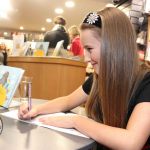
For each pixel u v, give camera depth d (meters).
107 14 1.00
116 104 0.99
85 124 0.90
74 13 7.21
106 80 0.98
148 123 0.86
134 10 3.20
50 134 0.85
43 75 2.06
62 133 0.87
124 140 0.82
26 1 6.21
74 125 0.93
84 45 1.02
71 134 0.87
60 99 1.27
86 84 1.30
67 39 2.93
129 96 0.97
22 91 1.27
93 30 0.99
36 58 2.07
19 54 2.43
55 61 2.04
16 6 6.76
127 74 0.98
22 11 7.37
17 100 1.33
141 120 0.86
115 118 1.00
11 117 1.04
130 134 0.83
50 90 2.06
